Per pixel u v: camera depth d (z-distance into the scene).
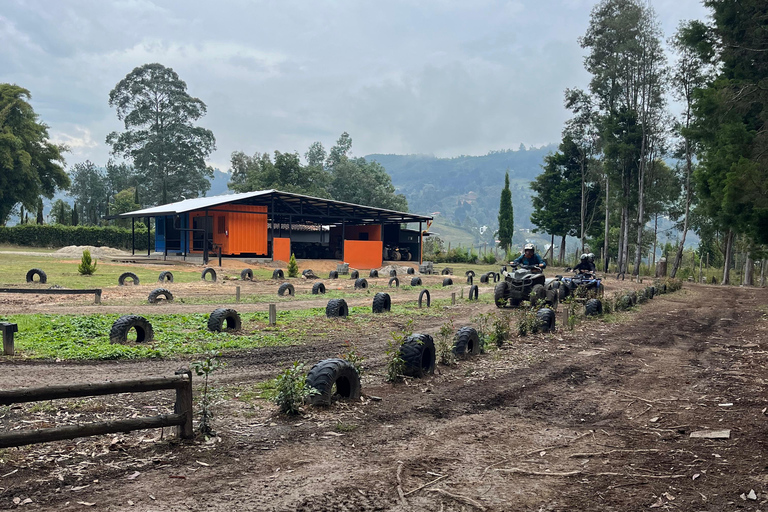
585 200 67.62
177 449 5.36
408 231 65.62
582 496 4.70
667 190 55.50
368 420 6.63
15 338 10.99
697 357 11.74
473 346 11.00
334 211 55.62
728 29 27.61
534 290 18.95
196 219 50.53
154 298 17.98
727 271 46.84
